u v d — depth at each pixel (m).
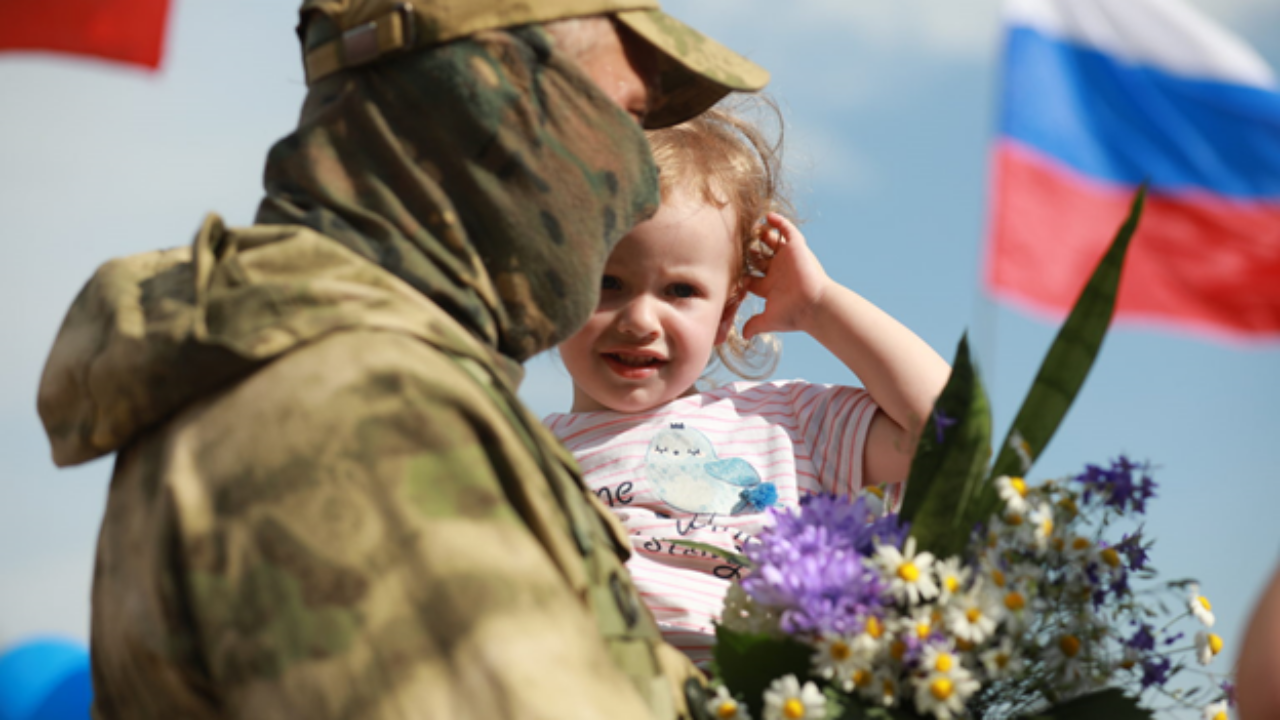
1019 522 1.93
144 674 1.44
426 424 1.40
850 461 3.00
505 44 1.73
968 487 1.90
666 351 2.99
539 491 1.48
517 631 1.30
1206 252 2.37
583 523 1.59
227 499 1.38
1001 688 1.94
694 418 3.11
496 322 1.75
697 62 1.95
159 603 1.39
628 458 3.03
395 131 1.72
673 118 2.41
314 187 1.71
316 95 1.78
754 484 2.98
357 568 1.32
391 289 1.59
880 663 1.81
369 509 1.35
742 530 2.89
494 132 1.71
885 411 3.02
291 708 1.29
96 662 1.58
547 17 1.78
